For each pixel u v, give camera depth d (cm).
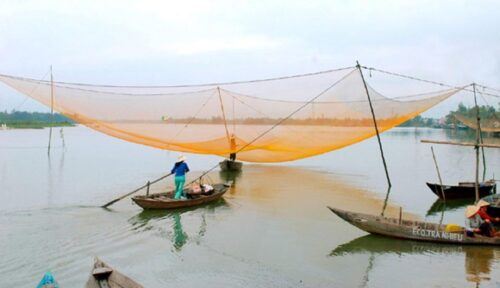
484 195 1798
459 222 1420
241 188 2025
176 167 1572
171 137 1969
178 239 1177
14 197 1684
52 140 5728
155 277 918
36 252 1038
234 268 973
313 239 1191
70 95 1471
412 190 2016
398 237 1161
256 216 1450
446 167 3014
